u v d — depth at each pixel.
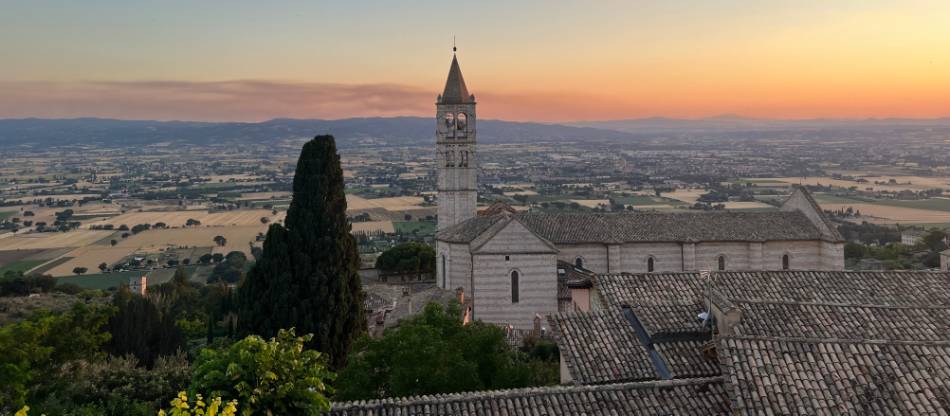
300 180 69.56
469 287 94.69
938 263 139.00
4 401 46.31
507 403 35.56
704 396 36.56
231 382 31.16
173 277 163.75
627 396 36.41
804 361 34.38
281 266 67.50
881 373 33.75
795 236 98.19
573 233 97.56
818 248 99.25
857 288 51.94
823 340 35.50
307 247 67.94
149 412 48.28
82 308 62.81
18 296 140.50
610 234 97.19
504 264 87.88
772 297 50.38
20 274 168.25
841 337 40.28
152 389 51.97
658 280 52.44
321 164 69.19
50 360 54.75
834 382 33.31
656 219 101.12
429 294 93.25
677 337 44.19
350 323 69.62
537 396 36.12
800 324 41.41
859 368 34.03
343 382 46.91
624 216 102.00
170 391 52.41
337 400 45.94
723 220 101.25
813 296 50.75
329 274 68.00
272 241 68.25
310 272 67.56
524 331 83.19
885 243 182.38
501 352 49.38
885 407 32.16
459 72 113.12
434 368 44.78
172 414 26.05
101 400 49.34
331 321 67.19
